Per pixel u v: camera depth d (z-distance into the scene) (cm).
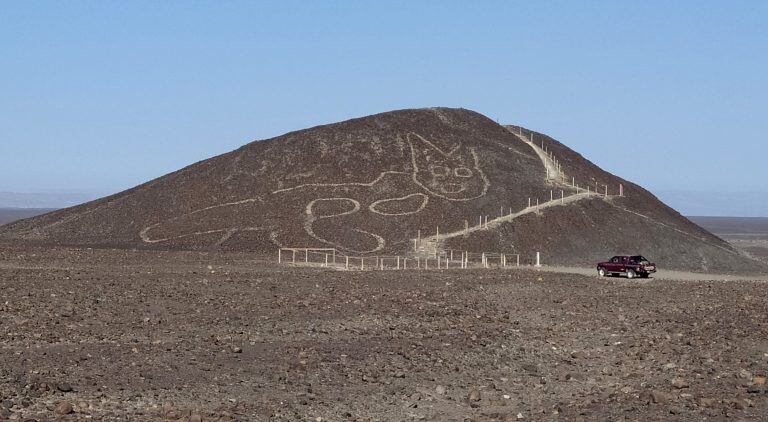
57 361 2705
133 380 2511
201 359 2847
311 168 13325
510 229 11012
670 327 3759
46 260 7638
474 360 3048
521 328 3812
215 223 11825
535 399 2495
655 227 11738
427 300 4738
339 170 13200
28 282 4953
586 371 2909
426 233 11125
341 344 3231
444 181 12744
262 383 2572
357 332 3531
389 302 4569
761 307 4528
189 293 4656
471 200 12100
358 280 5956
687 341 3328
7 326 3306
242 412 2206
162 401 2288
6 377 2444
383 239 10988
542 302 4825
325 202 12181
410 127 14575
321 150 13825
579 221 11425
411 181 12762
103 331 3319
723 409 2175
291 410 2256
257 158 13875
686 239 11644
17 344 2952
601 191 13075
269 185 12950
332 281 5822
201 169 14050
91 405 2184
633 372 2838
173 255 8875
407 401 2428
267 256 9631
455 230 11194
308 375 2692
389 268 8262
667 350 3159
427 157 13538
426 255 10250
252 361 2859
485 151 13875
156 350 2947
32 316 3591
